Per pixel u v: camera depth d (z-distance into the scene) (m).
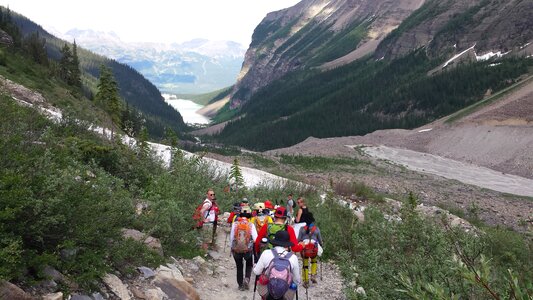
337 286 8.98
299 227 8.57
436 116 131.62
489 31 174.38
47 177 5.02
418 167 65.06
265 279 5.58
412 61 196.38
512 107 91.38
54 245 5.10
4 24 70.38
